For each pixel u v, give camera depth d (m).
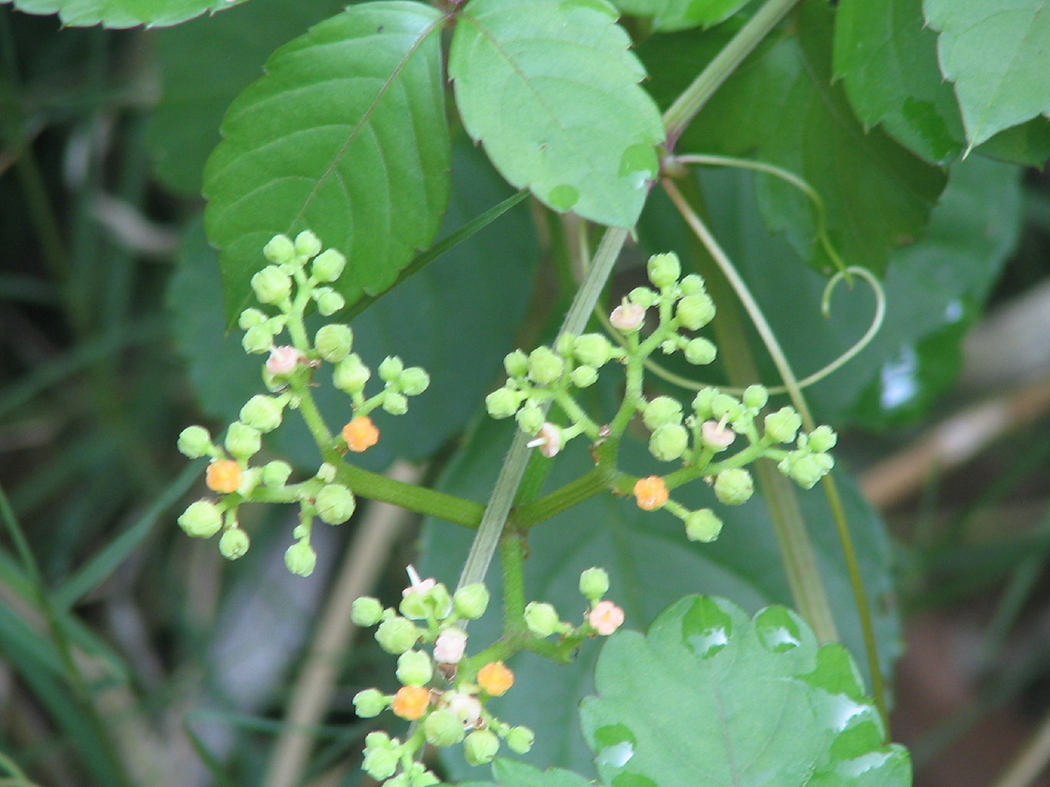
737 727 0.27
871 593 0.33
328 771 0.39
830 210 0.30
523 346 0.37
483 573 0.28
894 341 0.35
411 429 0.34
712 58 0.30
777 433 0.27
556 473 0.33
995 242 0.36
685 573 0.33
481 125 0.27
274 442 0.33
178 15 0.28
